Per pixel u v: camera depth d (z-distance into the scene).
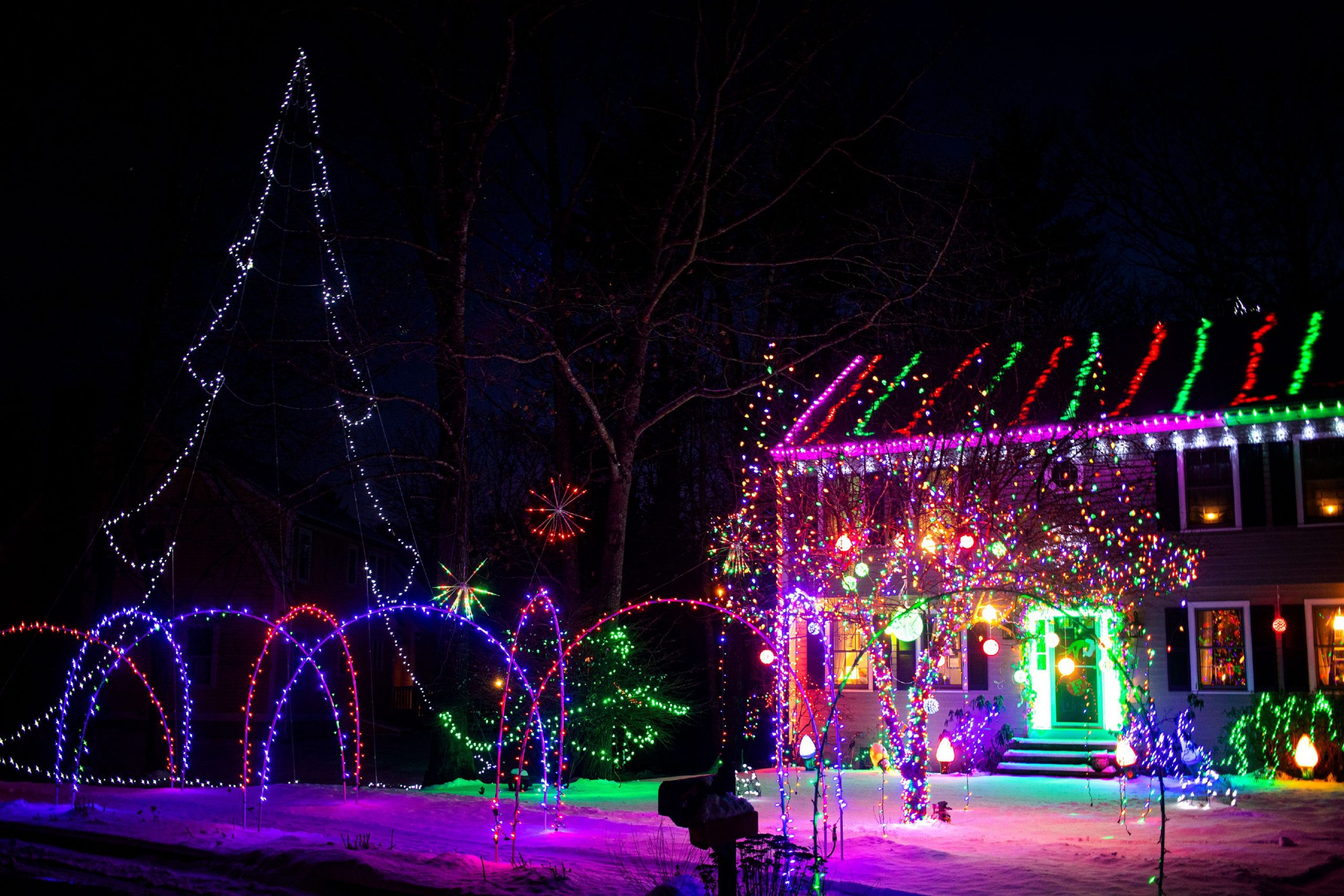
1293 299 33.56
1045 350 23.98
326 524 38.62
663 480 32.09
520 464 30.73
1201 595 21.16
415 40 19.39
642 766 28.67
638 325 20.45
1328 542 20.56
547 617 21.95
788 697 22.92
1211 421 21.02
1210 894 9.55
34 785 17.67
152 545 21.94
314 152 19.55
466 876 9.61
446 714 20.27
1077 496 20.50
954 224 19.38
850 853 11.55
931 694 17.02
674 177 24.02
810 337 20.72
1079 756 20.69
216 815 14.21
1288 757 19.80
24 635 34.38
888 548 17.33
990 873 10.48
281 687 35.38
